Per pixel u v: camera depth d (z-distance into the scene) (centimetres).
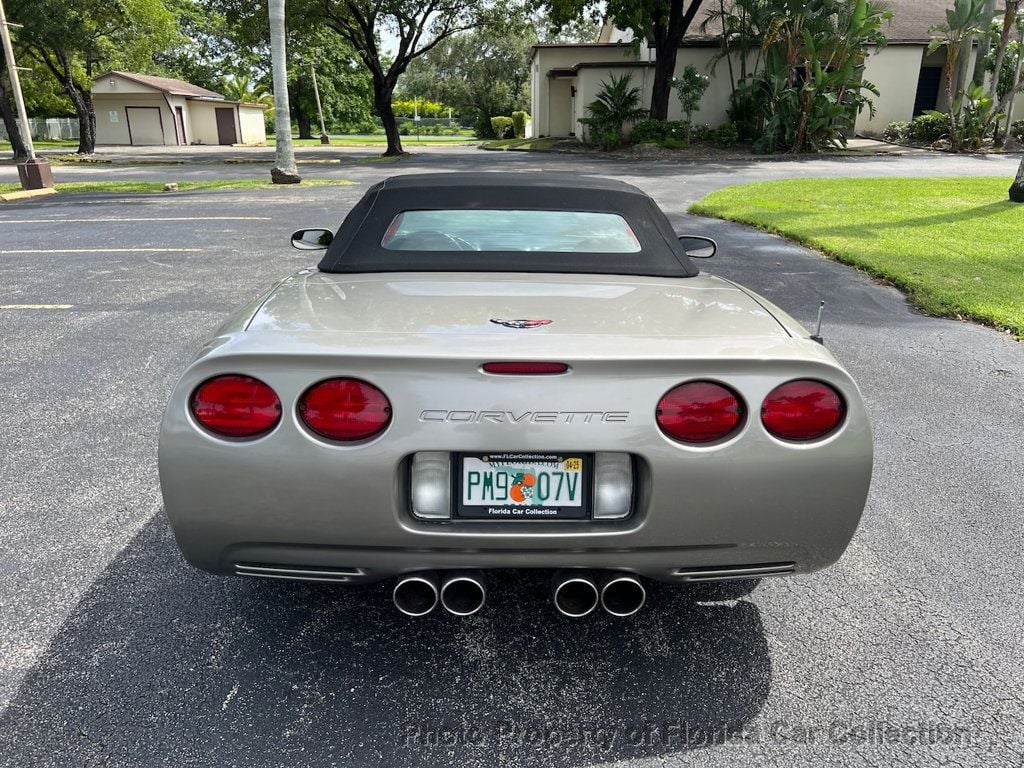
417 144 4519
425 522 194
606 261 268
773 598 259
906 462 365
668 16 2627
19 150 3088
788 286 724
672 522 192
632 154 2608
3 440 380
